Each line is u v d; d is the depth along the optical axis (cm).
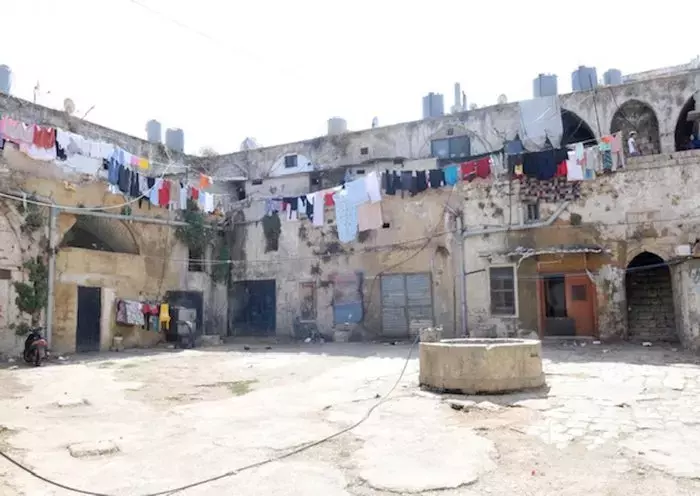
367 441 777
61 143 1867
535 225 2166
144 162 2172
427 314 2373
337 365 1645
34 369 1650
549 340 2108
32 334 1809
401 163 2736
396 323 2431
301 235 2681
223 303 2811
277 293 2716
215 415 973
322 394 1158
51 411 1029
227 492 588
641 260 2188
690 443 727
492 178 2266
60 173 2105
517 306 2178
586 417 875
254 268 2788
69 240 2386
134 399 1152
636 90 2438
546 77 2722
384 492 583
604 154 2078
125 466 681
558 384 1175
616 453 693
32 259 1989
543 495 564
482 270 2255
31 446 781
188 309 2461
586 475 618
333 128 3178
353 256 2545
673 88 2392
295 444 769
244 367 1652
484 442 754
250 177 3117
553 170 2130
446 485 596
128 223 2372
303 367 1620
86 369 1645
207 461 698
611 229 2064
